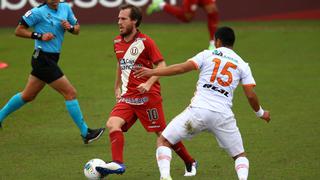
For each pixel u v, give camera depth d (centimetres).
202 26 6975
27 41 6372
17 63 5488
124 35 2712
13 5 6862
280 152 3186
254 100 2495
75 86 4731
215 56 2516
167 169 2491
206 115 2469
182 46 6119
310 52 5941
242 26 6912
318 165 2972
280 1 7069
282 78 5009
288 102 4291
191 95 4497
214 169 2920
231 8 7062
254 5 7062
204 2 5809
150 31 6706
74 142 3400
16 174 2850
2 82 4834
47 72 3247
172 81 4941
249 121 3816
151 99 2728
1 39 6438
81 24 6975
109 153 3186
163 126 2762
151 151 3225
